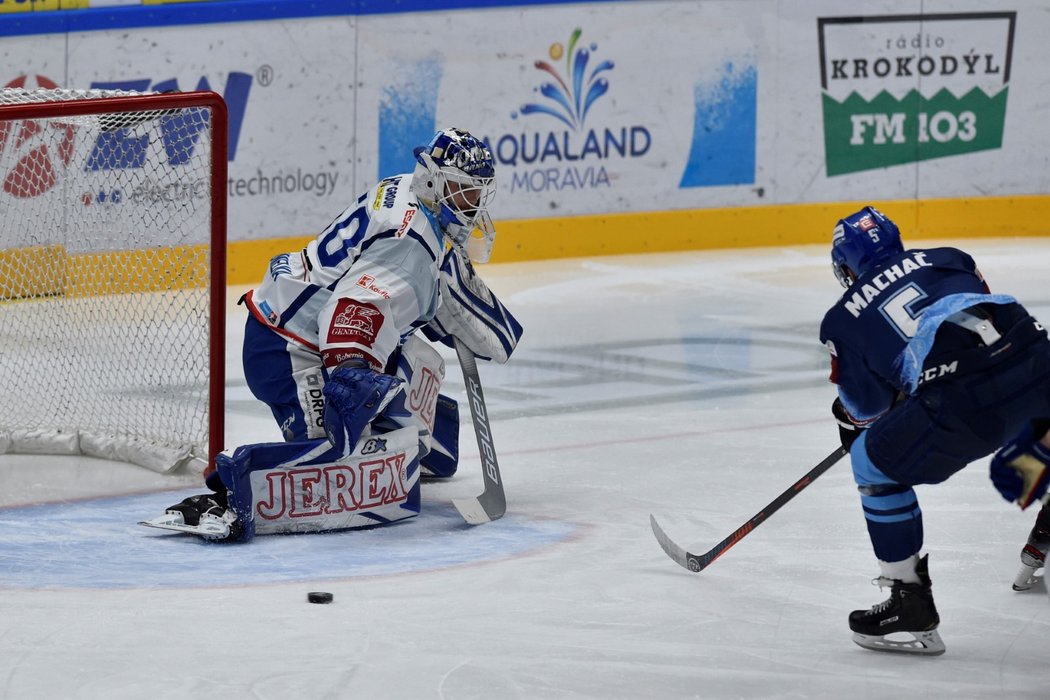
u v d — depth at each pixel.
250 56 32.03
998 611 12.58
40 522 15.63
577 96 35.50
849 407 11.56
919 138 37.91
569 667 11.08
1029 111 38.22
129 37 31.23
